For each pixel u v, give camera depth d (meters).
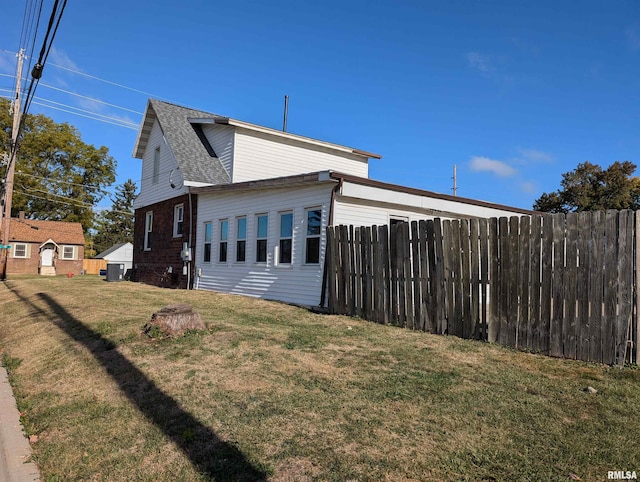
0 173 34.62
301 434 3.26
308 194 9.84
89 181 42.44
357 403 3.77
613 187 28.80
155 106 16.14
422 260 6.74
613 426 3.29
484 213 12.41
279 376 4.49
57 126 39.41
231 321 7.26
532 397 3.86
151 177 17.34
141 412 3.90
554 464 2.77
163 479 2.88
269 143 15.57
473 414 3.52
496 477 2.63
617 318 4.73
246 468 2.88
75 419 3.93
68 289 13.22
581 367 4.71
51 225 38.38
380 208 10.07
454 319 6.30
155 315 6.18
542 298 5.35
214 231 13.20
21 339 7.38
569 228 5.14
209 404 3.90
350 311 8.05
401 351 5.42
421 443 3.06
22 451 3.52
